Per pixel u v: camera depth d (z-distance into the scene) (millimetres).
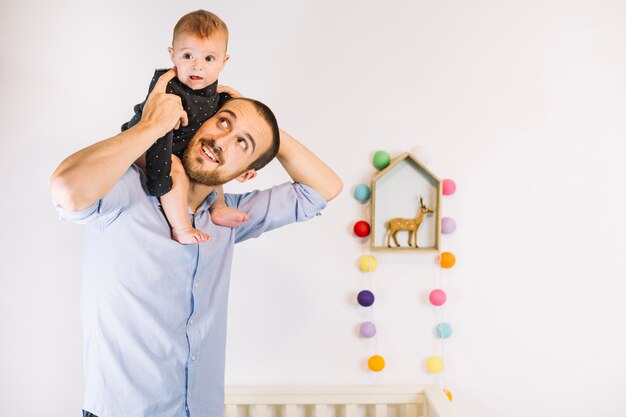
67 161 913
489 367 2006
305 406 2004
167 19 1925
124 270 1107
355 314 1993
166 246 1133
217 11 1937
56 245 1918
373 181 1919
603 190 1991
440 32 1970
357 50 1963
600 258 1998
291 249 1980
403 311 1998
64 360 1929
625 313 2004
